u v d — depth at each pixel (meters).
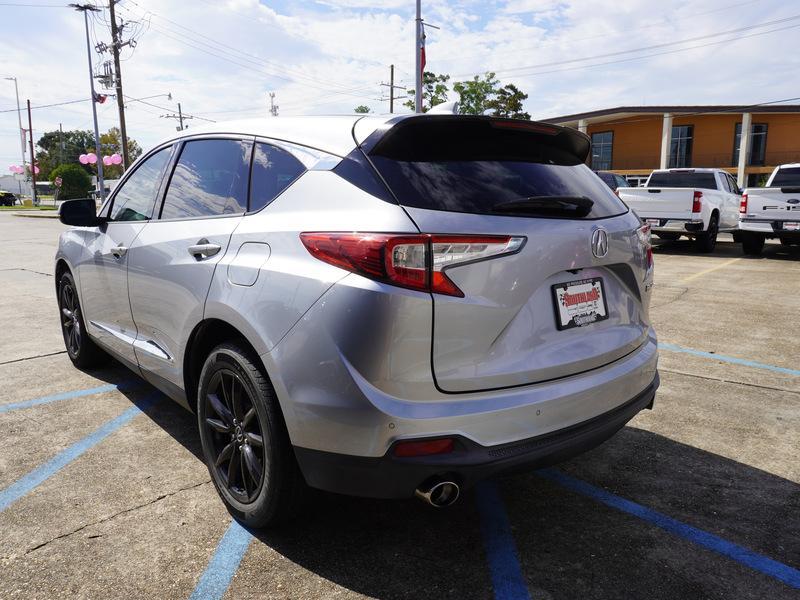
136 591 2.19
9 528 2.57
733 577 2.30
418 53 20.59
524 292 2.19
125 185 3.75
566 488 2.97
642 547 2.48
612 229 2.53
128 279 3.36
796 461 3.23
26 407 3.93
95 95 34.34
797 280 9.04
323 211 2.26
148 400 4.06
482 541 2.52
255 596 2.18
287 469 2.33
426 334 2.01
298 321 2.15
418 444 2.02
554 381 2.29
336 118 2.57
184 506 2.76
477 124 2.41
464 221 2.08
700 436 3.54
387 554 2.43
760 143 38.81
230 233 2.60
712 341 5.58
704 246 13.01
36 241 16.72
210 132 3.10
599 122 41.69
